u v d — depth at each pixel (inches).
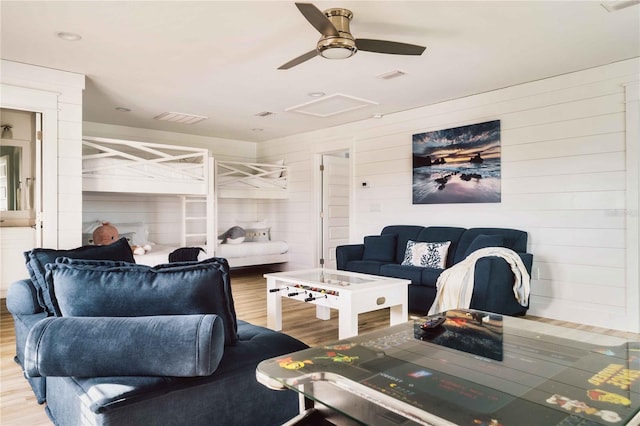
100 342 57.4
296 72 163.0
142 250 207.9
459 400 52.4
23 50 142.4
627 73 149.1
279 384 57.7
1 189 160.1
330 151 263.9
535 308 171.0
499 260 146.8
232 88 183.3
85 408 59.4
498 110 183.6
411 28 124.4
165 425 60.7
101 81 174.6
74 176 166.6
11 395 96.0
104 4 111.4
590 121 157.6
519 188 176.6
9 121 160.2
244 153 318.3
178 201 287.1
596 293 155.9
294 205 290.0
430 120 209.2
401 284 133.5
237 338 74.4
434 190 205.5
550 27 123.5
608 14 115.5
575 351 71.4
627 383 58.0
